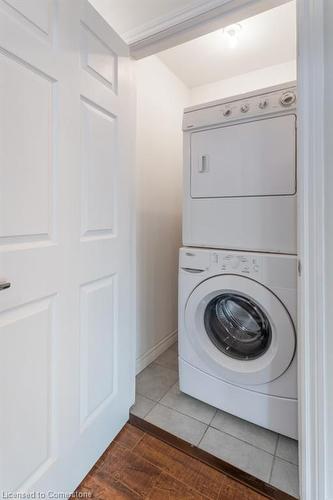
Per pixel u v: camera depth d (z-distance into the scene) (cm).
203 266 148
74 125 101
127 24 137
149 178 202
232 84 241
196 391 160
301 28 93
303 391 98
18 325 82
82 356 110
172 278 237
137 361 195
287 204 129
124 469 119
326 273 93
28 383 85
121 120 131
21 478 84
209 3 118
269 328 135
